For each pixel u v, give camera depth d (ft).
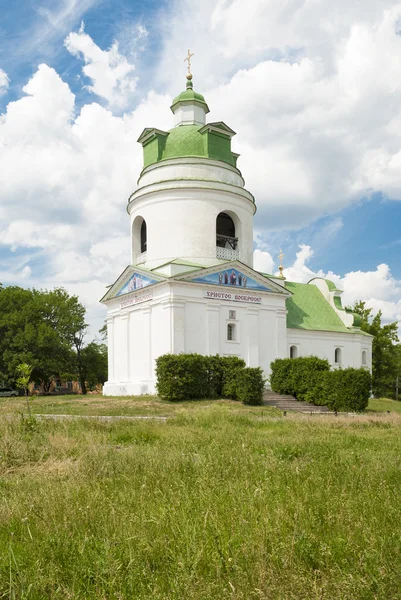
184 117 154.92
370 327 225.15
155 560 18.72
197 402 105.70
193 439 50.80
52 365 206.39
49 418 69.62
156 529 21.09
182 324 125.08
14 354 198.90
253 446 46.93
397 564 17.63
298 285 186.09
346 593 15.58
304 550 18.70
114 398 118.21
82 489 28.04
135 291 136.15
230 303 134.72
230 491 26.76
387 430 69.21
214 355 122.01
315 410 110.22
